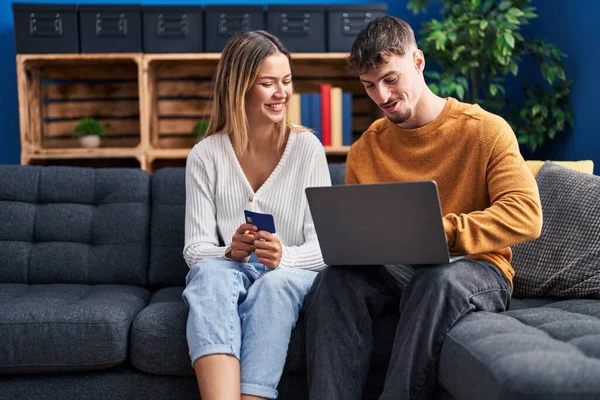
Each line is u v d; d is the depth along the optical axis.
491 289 1.62
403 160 1.86
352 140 3.70
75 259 2.25
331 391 1.56
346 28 3.31
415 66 1.78
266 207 1.97
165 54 3.29
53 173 2.35
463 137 1.76
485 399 1.24
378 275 1.73
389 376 1.52
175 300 2.02
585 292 1.87
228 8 3.29
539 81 3.53
